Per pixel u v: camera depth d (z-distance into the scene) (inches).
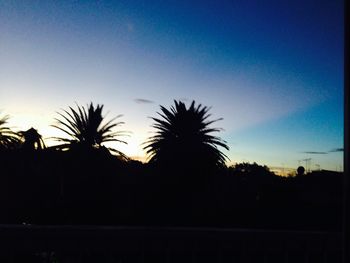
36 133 1668.3
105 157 1704.0
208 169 1738.4
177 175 1726.1
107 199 1665.8
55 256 101.3
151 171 1742.1
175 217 1679.4
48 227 101.3
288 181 1594.5
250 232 117.4
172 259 110.3
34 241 99.3
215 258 114.0
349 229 94.0
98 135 1710.1
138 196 1711.4
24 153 1630.2
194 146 1742.1
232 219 1636.3
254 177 1712.6
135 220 1664.6
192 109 1749.5
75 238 102.4
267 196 1614.2
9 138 1631.4
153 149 1768.0
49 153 1672.0
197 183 1724.9
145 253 108.3
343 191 96.5
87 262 103.3
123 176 1729.8
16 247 98.0
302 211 1408.7
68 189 1644.9
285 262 120.1
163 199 1706.4
